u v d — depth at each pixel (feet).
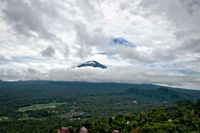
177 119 399.03
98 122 400.67
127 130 367.45
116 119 410.11
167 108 496.64
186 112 431.84
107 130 372.99
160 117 413.39
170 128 357.61
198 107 456.45
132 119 409.49
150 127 357.00
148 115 425.28
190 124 381.60
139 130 356.18
